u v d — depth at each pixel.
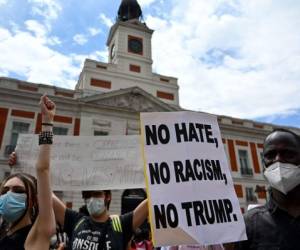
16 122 21.55
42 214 2.04
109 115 24.64
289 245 2.03
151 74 29.42
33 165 3.98
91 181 3.90
